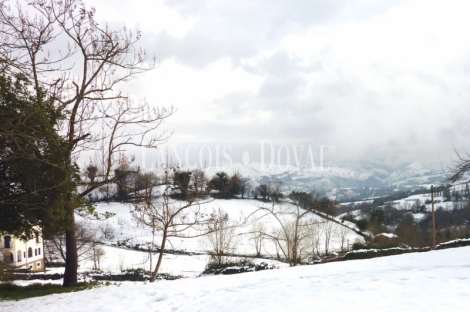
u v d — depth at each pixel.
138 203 18.03
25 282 22.88
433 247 23.69
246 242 37.53
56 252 49.16
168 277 24.89
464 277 11.62
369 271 13.52
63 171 12.81
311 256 31.20
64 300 12.18
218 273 22.56
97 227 43.03
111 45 17.17
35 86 13.47
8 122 10.59
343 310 8.78
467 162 21.39
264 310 9.12
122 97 16.84
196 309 9.81
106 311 10.22
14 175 12.96
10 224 13.85
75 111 15.58
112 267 35.69
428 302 9.05
